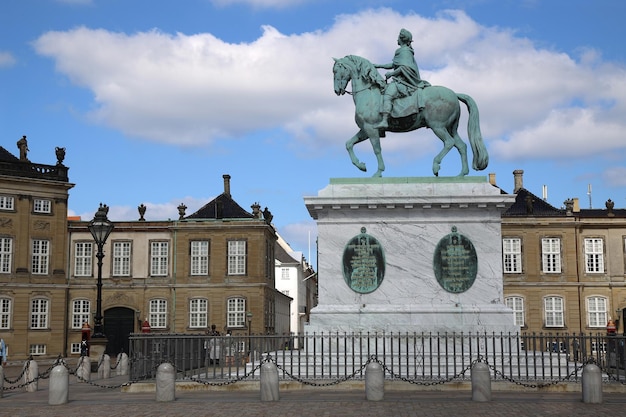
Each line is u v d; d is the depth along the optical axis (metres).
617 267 59.34
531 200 60.38
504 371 19.02
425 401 16.30
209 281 59.25
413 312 20.81
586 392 16.05
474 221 21.34
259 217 60.50
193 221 59.78
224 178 63.81
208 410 15.45
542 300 59.25
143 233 59.78
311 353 20.86
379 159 22.22
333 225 21.61
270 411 15.09
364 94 22.45
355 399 16.69
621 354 21.89
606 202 60.75
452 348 20.50
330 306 21.14
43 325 53.88
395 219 21.48
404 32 22.95
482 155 22.12
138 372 20.41
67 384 17.55
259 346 22.39
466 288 21.08
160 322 59.03
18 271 52.81
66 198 55.25
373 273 21.28
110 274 59.06
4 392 21.72
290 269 91.56
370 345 20.69
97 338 30.09
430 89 22.20
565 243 59.50
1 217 52.38
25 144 54.72
